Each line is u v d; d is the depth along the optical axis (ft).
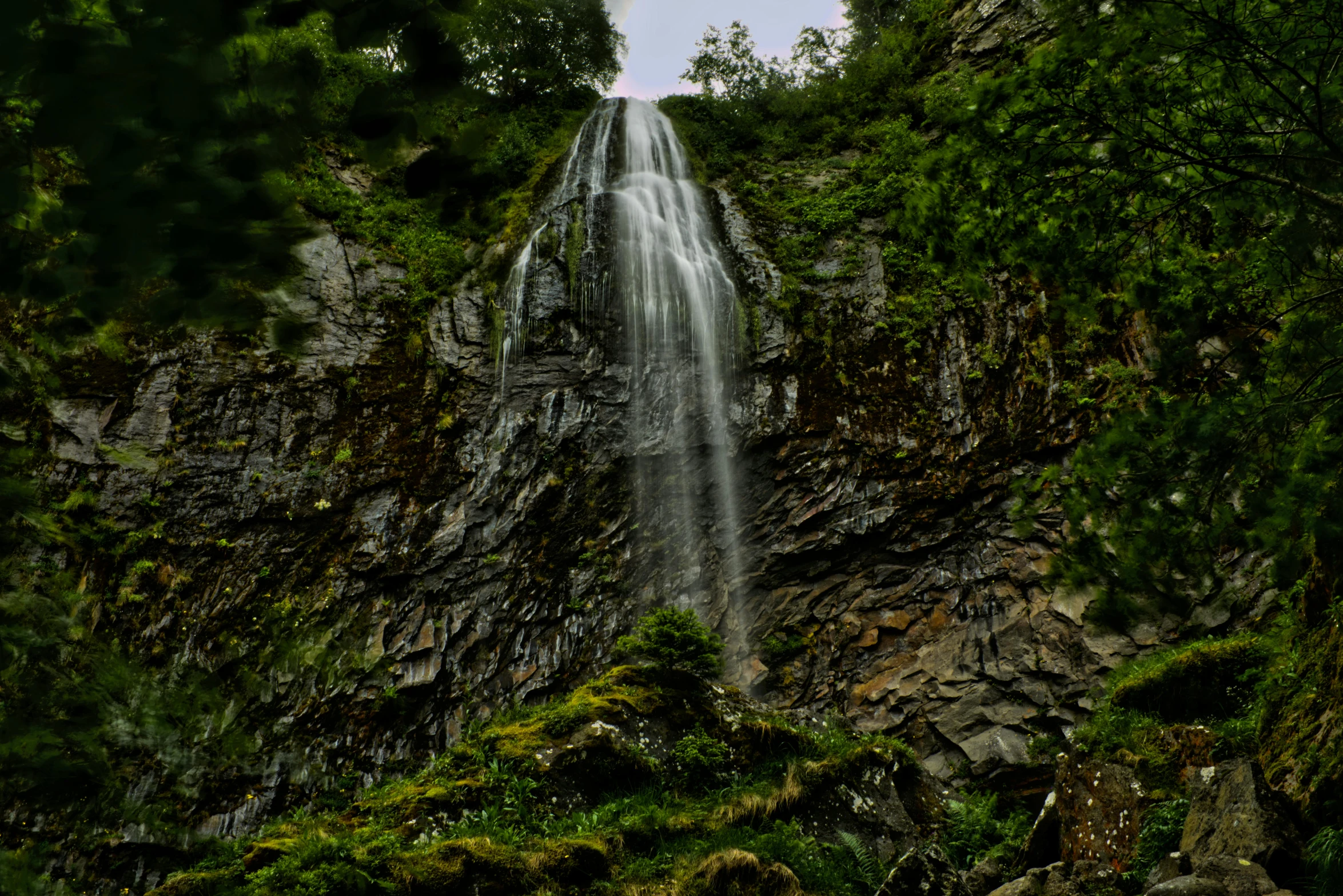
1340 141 13.46
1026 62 15.15
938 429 50.37
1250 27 13.71
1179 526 14.37
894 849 29.27
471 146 7.20
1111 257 16.16
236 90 6.67
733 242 60.90
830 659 47.34
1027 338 49.93
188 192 6.50
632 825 26.91
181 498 45.70
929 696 44.34
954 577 47.14
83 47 5.90
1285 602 31.91
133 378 47.34
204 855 30.01
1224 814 17.39
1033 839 23.43
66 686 7.47
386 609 46.03
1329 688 19.65
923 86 72.38
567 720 31.42
